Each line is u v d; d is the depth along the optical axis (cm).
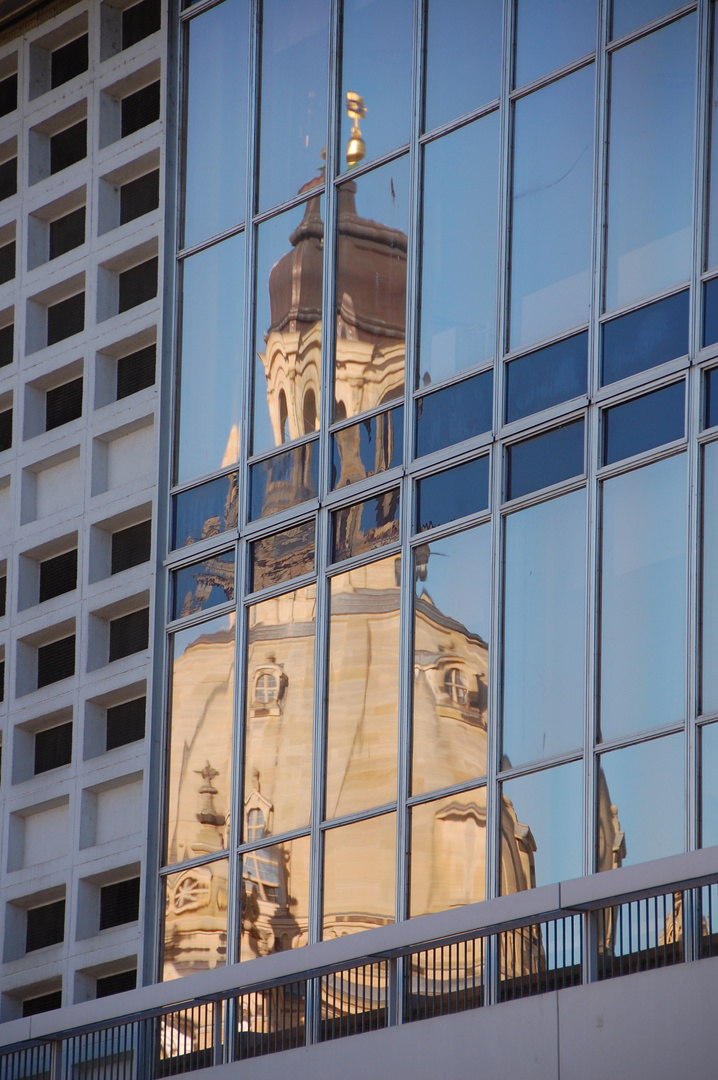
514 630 8394
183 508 10088
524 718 8244
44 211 11331
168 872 9594
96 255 10888
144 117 11025
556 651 8206
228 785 9456
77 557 10744
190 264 10394
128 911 9962
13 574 10881
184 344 10312
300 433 9581
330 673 9138
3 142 11569
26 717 10575
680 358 8006
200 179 10450
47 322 11300
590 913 6341
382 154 9544
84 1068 7881
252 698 9469
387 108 9588
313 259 9750
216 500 9919
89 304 10869
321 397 9519
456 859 8356
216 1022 7450
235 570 9731
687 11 8338
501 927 6625
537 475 8488
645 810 7675
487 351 8831
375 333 9369
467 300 8981
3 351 11481
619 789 7788
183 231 10481
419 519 8950
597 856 7794
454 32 9350
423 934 6800
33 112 11456
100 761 10100
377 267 9438
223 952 9219
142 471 10494
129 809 10038
